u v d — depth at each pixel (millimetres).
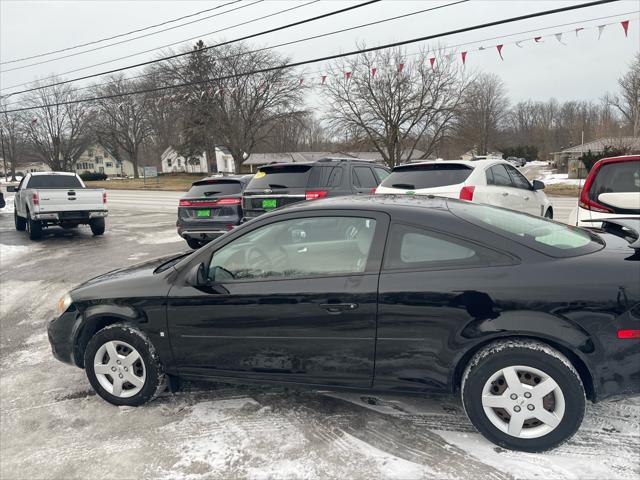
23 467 2715
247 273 3041
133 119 62875
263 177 7863
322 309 2799
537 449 2570
